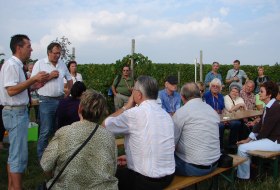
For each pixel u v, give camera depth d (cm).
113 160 304
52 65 556
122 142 514
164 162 347
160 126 346
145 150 338
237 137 707
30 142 739
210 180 516
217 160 414
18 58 411
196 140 395
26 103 413
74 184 284
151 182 340
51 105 550
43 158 290
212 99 729
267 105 543
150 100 355
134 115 341
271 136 534
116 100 973
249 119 802
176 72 2562
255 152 513
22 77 412
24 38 409
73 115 478
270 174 566
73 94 486
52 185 287
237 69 1138
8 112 403
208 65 2364
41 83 435
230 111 750
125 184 349
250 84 826
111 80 1138
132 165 349
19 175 407
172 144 356
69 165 284
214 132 404
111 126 339
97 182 288
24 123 410
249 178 529
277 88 546
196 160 395
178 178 399
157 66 2517
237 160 478
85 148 287
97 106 298
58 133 293
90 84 1221
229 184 489
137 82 359
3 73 399
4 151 661
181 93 425
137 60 1116
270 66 2278
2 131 552
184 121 397
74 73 859
